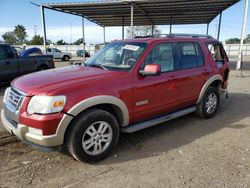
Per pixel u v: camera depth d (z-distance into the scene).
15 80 3.91
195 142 4.33
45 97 3.08
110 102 3.53
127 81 3.77
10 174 3.23
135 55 4.12
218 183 3.09
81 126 3.30
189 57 4.98
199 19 24.39
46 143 3.11
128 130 3.93
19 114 3.21
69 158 3.69
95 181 3.11
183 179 3.17
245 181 3.14
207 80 5.28
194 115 5.79
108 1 15.39
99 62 4.47
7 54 9.25
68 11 19.12
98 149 3.57
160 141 4.36
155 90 4.17
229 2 15.52
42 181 3.09
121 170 3.38
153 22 26.59
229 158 3.74
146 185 3.04
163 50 4.43
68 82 3.37
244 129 4.98
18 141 4.22
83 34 23.03
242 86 10.04
